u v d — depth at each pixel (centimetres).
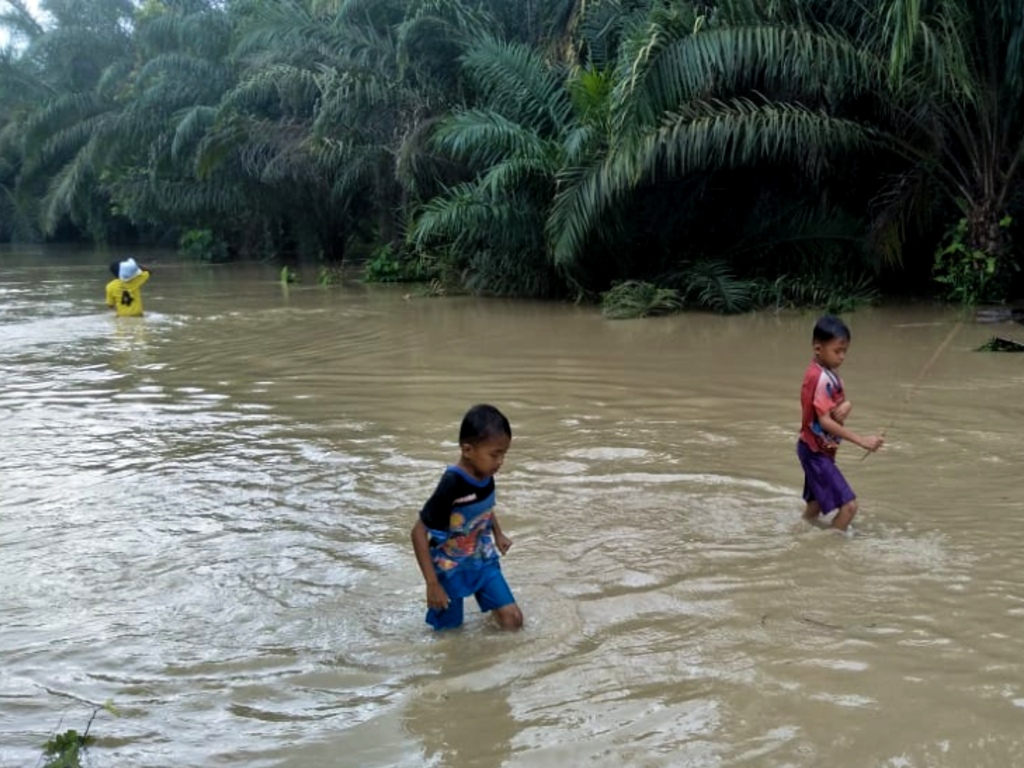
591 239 1474
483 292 1694
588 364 1016
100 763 321
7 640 415
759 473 620
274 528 548
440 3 1745
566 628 408
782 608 419
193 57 2791
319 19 2089
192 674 382
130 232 4206
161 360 1150
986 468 612
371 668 382
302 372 1035
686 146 1298
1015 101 1217
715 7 1293
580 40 1617
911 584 440
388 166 2070
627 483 606
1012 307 1282
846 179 1453
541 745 323
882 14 1200
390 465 667
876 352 1016
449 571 407
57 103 3266
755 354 1041
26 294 2067
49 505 601
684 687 356
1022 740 313
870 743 315
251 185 2712
